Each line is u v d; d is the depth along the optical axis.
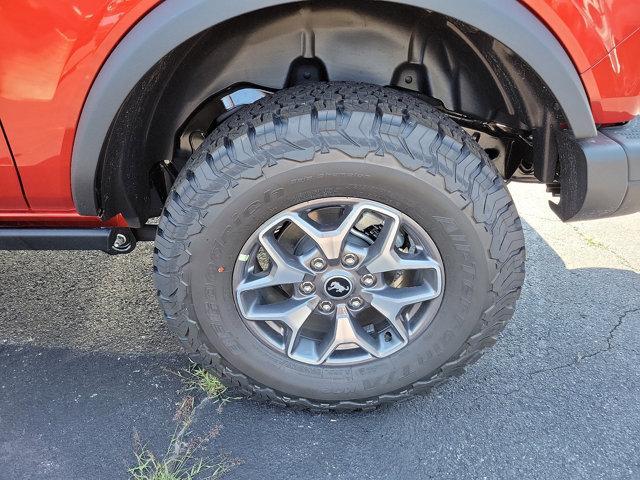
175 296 1.28
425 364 1.36
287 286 1.36
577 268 2.08
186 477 1.29
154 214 1.60
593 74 1.16
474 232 1.21
